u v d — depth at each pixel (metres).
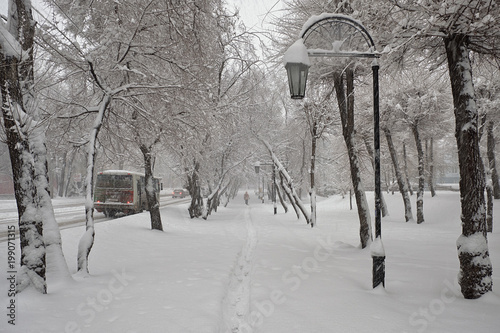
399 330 3.70
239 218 23.22
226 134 15.81
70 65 8.22
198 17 8.59
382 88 10.95
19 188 5.28
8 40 5.31
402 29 5.31
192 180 20.28
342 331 3.69
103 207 20.05
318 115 16.39
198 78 9.05
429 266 7.24
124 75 9.24
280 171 20.78
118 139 10.45
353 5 6.05
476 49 6.06
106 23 8.16
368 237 9.63
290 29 10.53
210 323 3.99
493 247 10.50
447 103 19.55
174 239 12.15
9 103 5.08
